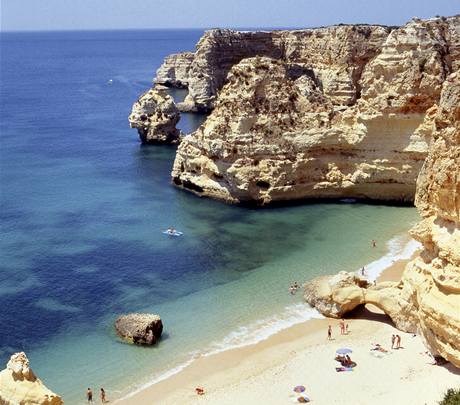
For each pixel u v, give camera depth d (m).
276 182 80.56
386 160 78.81
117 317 52.81
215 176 84.88
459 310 37.31
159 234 72.44
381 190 80.62
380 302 50.38
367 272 59.91
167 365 45.62
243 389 41.97
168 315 53.28
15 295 56.78
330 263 63.00
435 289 39.66
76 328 51.09
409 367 42.06
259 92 82.62
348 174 81.75
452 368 40.00
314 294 53.97
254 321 51.88
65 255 66.31
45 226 75.44
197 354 47.06
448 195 38.56
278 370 44.16
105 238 71.38
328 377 42.50
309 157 81.88
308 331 49.97
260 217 77.38
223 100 84.06
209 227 74.31
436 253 40.78
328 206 80.94
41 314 53.38
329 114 82.56
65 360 46.28
